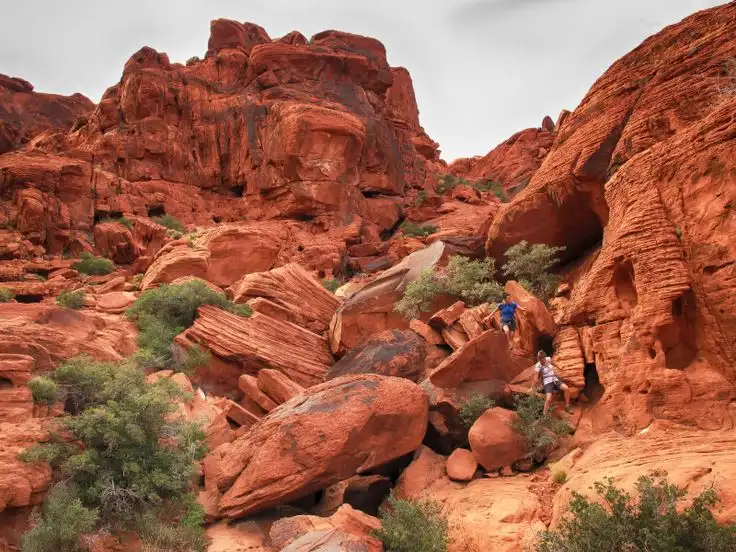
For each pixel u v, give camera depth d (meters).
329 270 33.94
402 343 15.95
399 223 44.69
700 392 10.72
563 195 17.12
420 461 12.66
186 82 45.97
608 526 7.86
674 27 15.80
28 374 11.86
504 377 13.62
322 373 18.56
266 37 59.09
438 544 9.58
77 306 20.58
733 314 10.68
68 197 35.19
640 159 13.14
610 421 11.67
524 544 9.31
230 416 14.94
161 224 37.78
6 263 29.53
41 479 10.22
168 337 18.16
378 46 57.44
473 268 18.41
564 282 17.67
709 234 11.34
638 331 11.68
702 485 8.39
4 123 48.59
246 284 21.75
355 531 9.92
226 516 11.41
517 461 12.06
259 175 42.38
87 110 79.31
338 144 41.31
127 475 11.12
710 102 13.52
